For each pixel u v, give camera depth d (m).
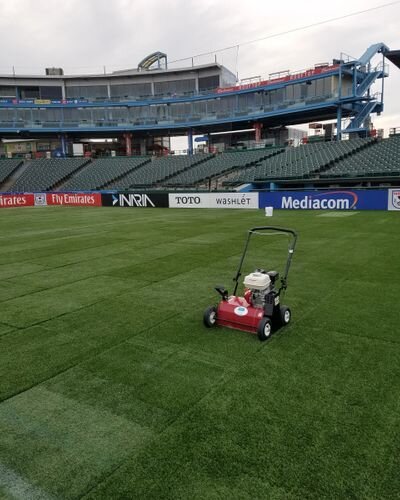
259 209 28.78
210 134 55.62
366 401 4.23
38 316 7.18
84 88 61.28
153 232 18.06
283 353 5.44
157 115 53.44
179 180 43.09
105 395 4.50
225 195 30.91
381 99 42.34
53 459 3.50
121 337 6.14
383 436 3.66
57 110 54.28
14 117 53.97
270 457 3.42
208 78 57.78
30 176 51.12
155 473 3.28
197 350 5.60
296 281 9.07
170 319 6.86
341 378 4.73
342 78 40.00
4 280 9.90
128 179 46.28
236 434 3.73
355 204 25.66
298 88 43.69
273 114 44.09
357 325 6.36
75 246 14.83
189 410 4.15
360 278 9.17
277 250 12.84
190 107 51.97
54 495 3.10
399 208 24.36
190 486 3.12
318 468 3.28
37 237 17.50
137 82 60.47
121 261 11.84
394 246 12.88
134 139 60.31
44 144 65.88
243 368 5.04
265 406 4.18
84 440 3.73
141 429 3.86
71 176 50.62
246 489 3.08
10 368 5.21
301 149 39.66
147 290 8.68
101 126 53.25
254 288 6.01
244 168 41.25
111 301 7.96
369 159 32.38
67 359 5.43
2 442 3.74
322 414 4.02
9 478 3.29
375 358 5.23
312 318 6.73
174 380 4.78
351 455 3.42
